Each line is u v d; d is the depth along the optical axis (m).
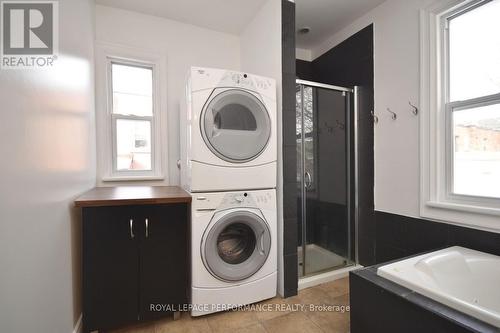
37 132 0.96
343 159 2.36
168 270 1.49
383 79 2.09
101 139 2.04
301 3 2.11
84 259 1.33
